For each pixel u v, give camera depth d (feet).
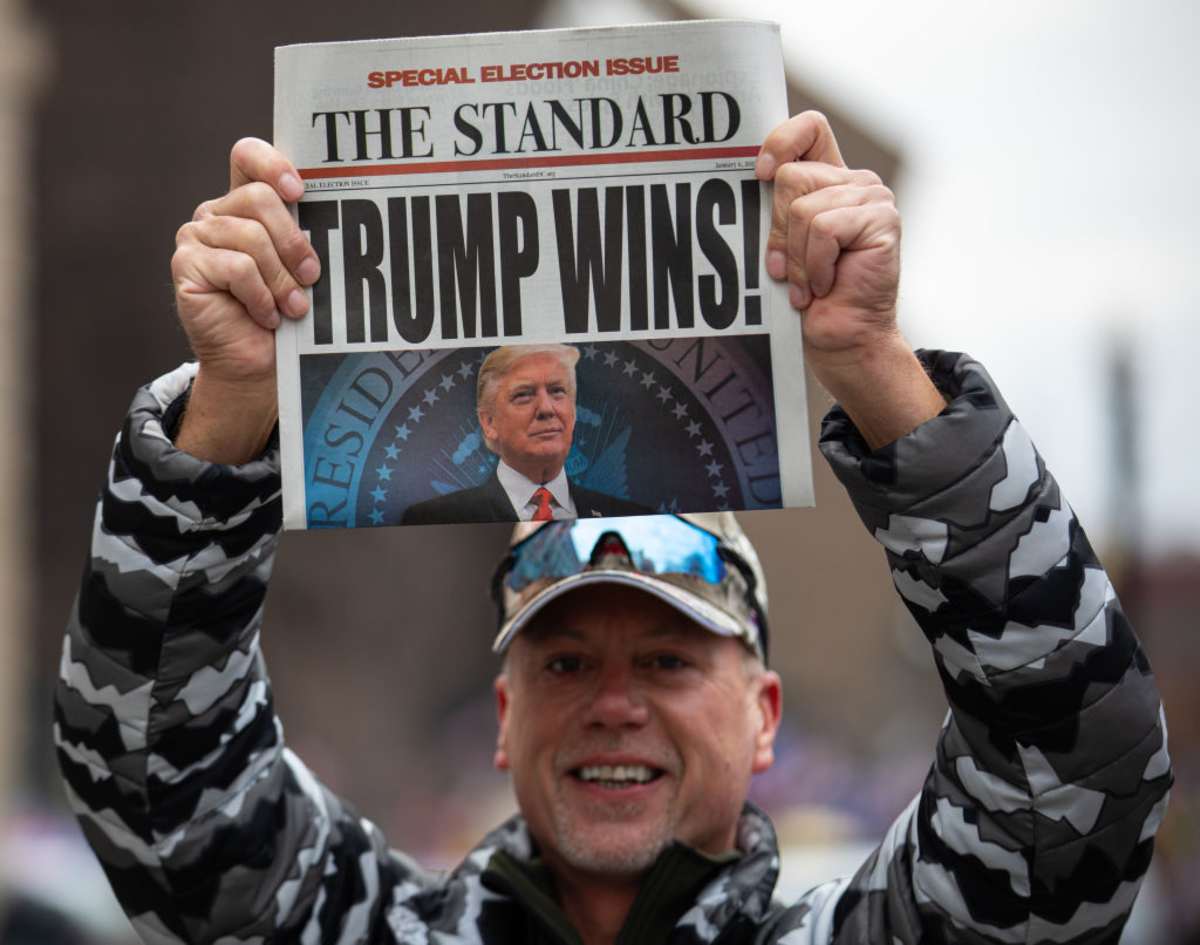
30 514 36.70
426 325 7.76
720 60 7.73
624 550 9.52
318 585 66.64
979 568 7.53
